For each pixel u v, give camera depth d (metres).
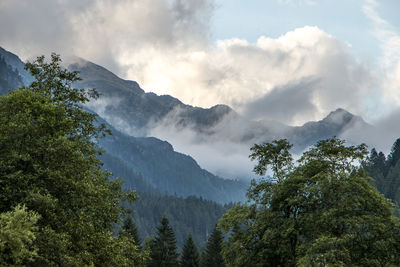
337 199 23.36
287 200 25.25
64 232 15.98
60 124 18.19
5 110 17.89
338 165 25.31
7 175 14.26
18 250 11.38
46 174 15.78
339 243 20.06
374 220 21.44
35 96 18.38
